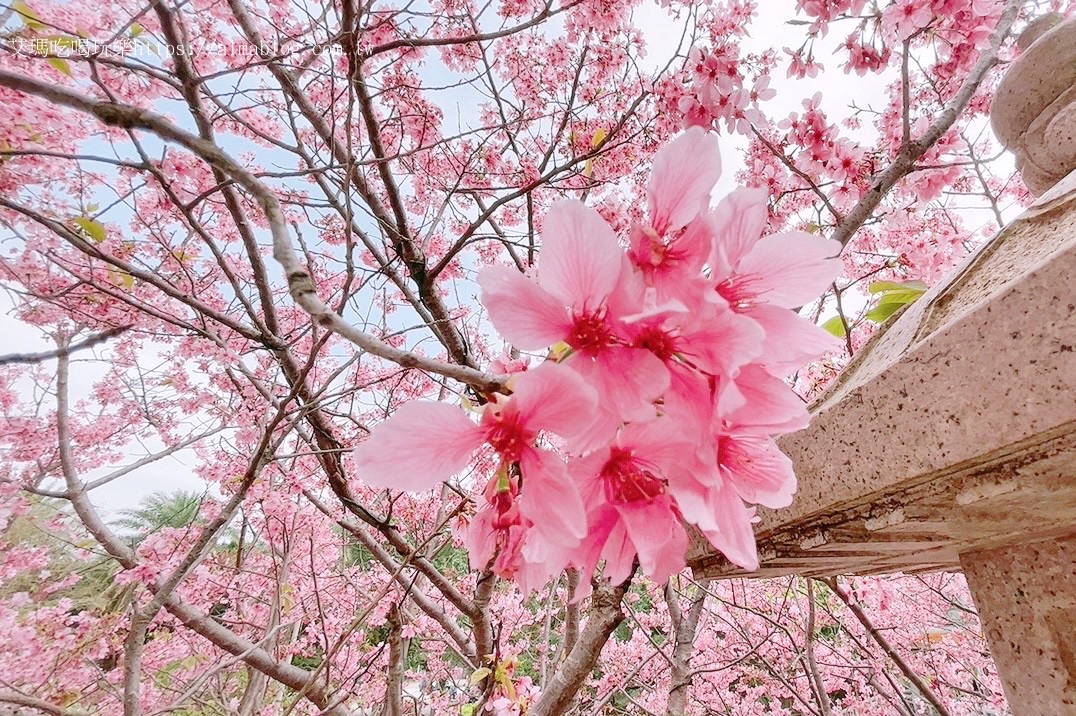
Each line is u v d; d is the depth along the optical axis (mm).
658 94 2469
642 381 566
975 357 558
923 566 1183
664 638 5684
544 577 665
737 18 2867
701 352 568
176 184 2816
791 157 2582
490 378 548
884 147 2846
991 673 4734
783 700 5879
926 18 1893
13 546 3971
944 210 3432
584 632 1240
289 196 3002
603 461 621
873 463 669
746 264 633
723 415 557
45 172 2512
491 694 2197
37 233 2549
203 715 4211
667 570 657
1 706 2213
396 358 485
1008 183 3627
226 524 2033
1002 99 1039
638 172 3398
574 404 542
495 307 591
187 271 2604
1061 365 494
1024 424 518
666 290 571
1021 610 801
